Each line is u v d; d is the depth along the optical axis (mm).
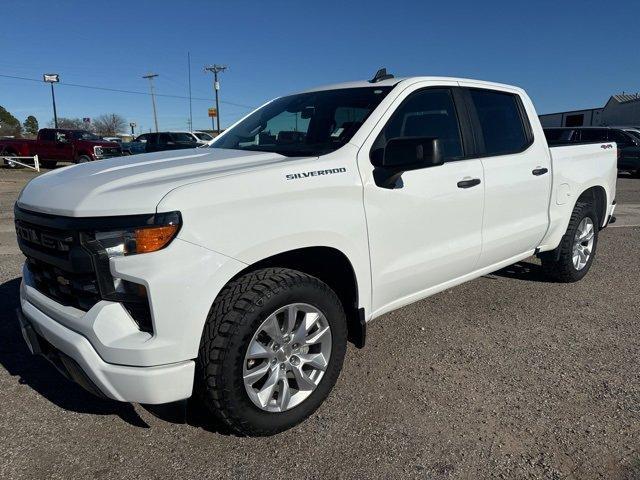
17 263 5957
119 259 2232
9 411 2961
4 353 3678
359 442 2676
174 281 2240
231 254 2391
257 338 2562
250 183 2486
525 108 4402
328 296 2779
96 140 23297
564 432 2748
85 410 2979
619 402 3035
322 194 2754
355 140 3057
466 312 4469
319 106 3584
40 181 2836
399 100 3352
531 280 5371
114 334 2271
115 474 2451
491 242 3930
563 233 4820
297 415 2734
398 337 3951
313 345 2859
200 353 2414
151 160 3020
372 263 3051
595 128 18109
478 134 3883
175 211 2244
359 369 3449
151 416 2904
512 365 3506
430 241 3424
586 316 4391
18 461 2531
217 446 2658
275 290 2508
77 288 2381
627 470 2455
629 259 6352
